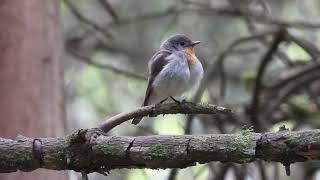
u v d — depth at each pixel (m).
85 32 14.71
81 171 4.65
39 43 8.88
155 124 13.70
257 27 15.70
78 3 15.63
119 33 15.06
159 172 13.61
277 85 12.11
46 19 9.02
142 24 14.98
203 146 4.23
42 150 4.65
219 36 14.83
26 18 8.89
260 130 11.04
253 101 11.19
